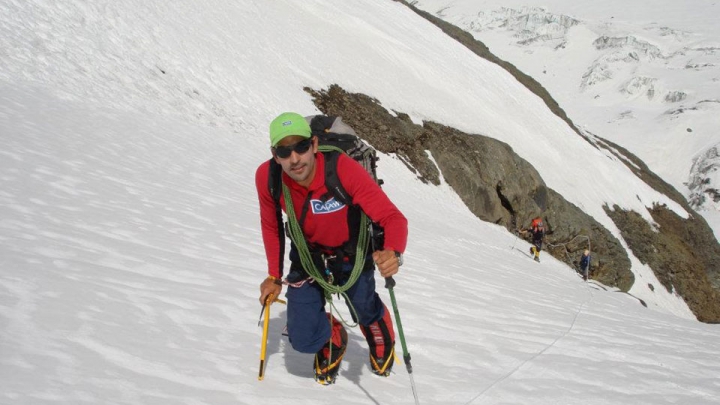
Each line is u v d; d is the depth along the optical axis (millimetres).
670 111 105625
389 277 3439
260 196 3684
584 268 22188
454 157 25422
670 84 115125
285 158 3361
